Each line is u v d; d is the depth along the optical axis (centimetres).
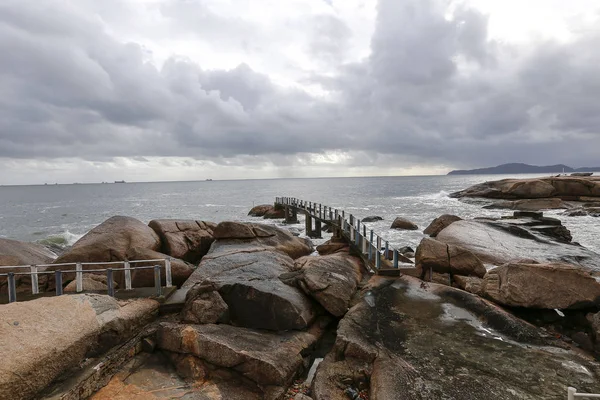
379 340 735
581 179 4581
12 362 523
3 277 1195
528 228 2222
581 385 584
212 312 860
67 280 1207
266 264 1176
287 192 11350
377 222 3584
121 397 638
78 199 10400
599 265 1614
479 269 1198
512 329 777
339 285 998
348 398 616
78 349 639
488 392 566
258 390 670
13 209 7088
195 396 650
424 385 584
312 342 841
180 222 1695
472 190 5819
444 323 813
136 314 805
